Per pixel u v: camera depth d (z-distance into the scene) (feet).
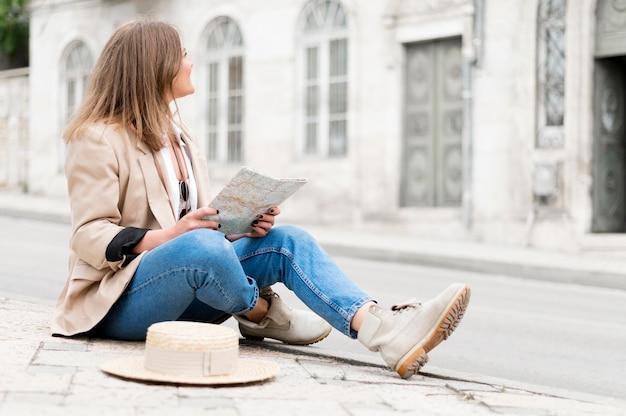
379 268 41.73
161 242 13.10
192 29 66.39
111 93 13.58
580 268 38.91
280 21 61.46
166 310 13.25
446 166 54.29
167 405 9.84
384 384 12.28
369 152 56.85
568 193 48.73
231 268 12.78
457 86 53.88
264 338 15.90
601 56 48.49
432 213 53.72
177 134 14.24
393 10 55.47
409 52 55.77
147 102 13.56
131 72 13.55
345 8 57.88
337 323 13.00
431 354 20.75
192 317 14.33
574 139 48.55
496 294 33.58
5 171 80.94
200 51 66.13
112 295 13.17
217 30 65.57
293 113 60.80
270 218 13.66
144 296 13.16
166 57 13.66
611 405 13.28
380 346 12.80
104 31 73.26
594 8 48.37
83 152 13.24
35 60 78.38
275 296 15.10
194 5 66.33
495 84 51.24
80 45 75.61
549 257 43.80
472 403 11.50
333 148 59.06
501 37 51.03
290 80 61.00
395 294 31.58
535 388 14.05
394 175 55.72
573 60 48.62
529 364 19.90
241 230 13.69
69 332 13.58
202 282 12.82
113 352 12.77
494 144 51.26
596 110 49.14
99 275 13.44
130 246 13.03
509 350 21.62
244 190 12.78
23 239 47.01
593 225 48.83
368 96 56.90
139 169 13.56
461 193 53.62
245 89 63.46
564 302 31.94
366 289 32.89
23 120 79.71
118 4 71.97
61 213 60.08
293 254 13.43
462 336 23.57
